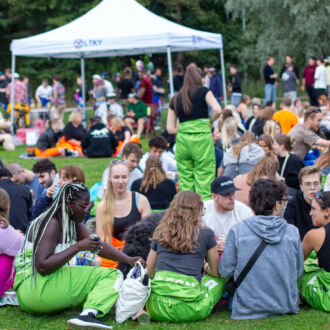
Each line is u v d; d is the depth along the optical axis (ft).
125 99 59.82
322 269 15.97
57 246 14.96
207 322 14.94
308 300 15.99
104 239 18.69
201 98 25.13
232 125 31.30
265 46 94.12
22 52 51.13
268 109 39.17
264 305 15.01
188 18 130.52
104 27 49.52
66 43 49.03
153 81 62.64
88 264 17.88
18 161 43.32
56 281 14.93
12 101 56.03
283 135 24.36
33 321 14.97
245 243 15.10
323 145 27.45
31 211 21.65
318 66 65.05
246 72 127.03
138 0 122.31
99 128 43.60
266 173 20.40
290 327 14.34
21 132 55.83
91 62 128.67
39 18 129.49
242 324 14.66
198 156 25.54
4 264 16.24
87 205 15.16
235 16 98.02
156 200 21.40
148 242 15.96
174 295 14.73
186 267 15.01
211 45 53.72
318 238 15.74
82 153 45.06
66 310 15.87
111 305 14.90
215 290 15.79
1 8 131.54
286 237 15.16
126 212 18.93
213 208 17.89
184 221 14.98
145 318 14.87
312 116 27.50
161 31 47.47
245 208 17.85
